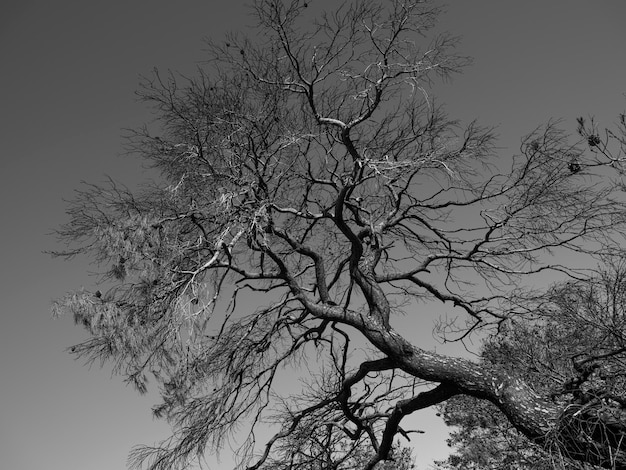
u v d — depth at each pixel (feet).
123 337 20.49
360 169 27.02
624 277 24.03
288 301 28.78
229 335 28.32
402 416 27.20
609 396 20.18
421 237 34.71
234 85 28.25
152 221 23.00
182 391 23.71
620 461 19.39
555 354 27.22
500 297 29.94
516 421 22.75
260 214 25.26
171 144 27.58
